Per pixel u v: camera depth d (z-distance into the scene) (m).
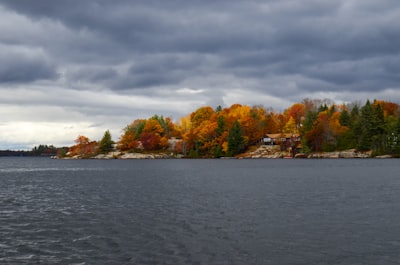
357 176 71.12
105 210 35.75
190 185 59.06
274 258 20.27
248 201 40.19
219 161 167.50
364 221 29.28
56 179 78.44
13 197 47.00
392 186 53.62
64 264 19.66
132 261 20.02
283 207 36.00
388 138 161.12
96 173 96.88
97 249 22.28
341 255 20.73
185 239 24.22
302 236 24.72
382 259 20.05
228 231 26.22
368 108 168.38
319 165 112.38
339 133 177.38
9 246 23.08
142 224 28.95
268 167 107.69
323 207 35.81
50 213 34.50
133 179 73.69
